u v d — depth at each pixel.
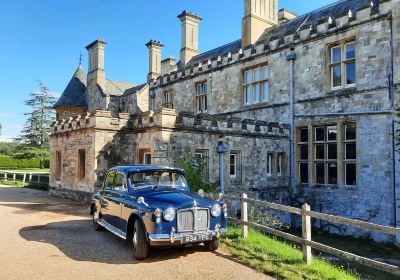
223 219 7.52
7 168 48.34
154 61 30.61
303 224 7.09
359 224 6.07
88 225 10.59
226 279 6.04
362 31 15.41
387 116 14.45
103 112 15.38
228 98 21.70
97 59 31.91
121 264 6.77
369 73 15.14
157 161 13.73
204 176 14.88
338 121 16.20
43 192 21.33
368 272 9.99
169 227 6.77
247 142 16.48
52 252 7.55
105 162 15.36
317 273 6.35
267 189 16.73
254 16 22.48
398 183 13.95
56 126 19.50
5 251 7.62
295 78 18.19
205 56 27.95
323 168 17.08
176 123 14.13
